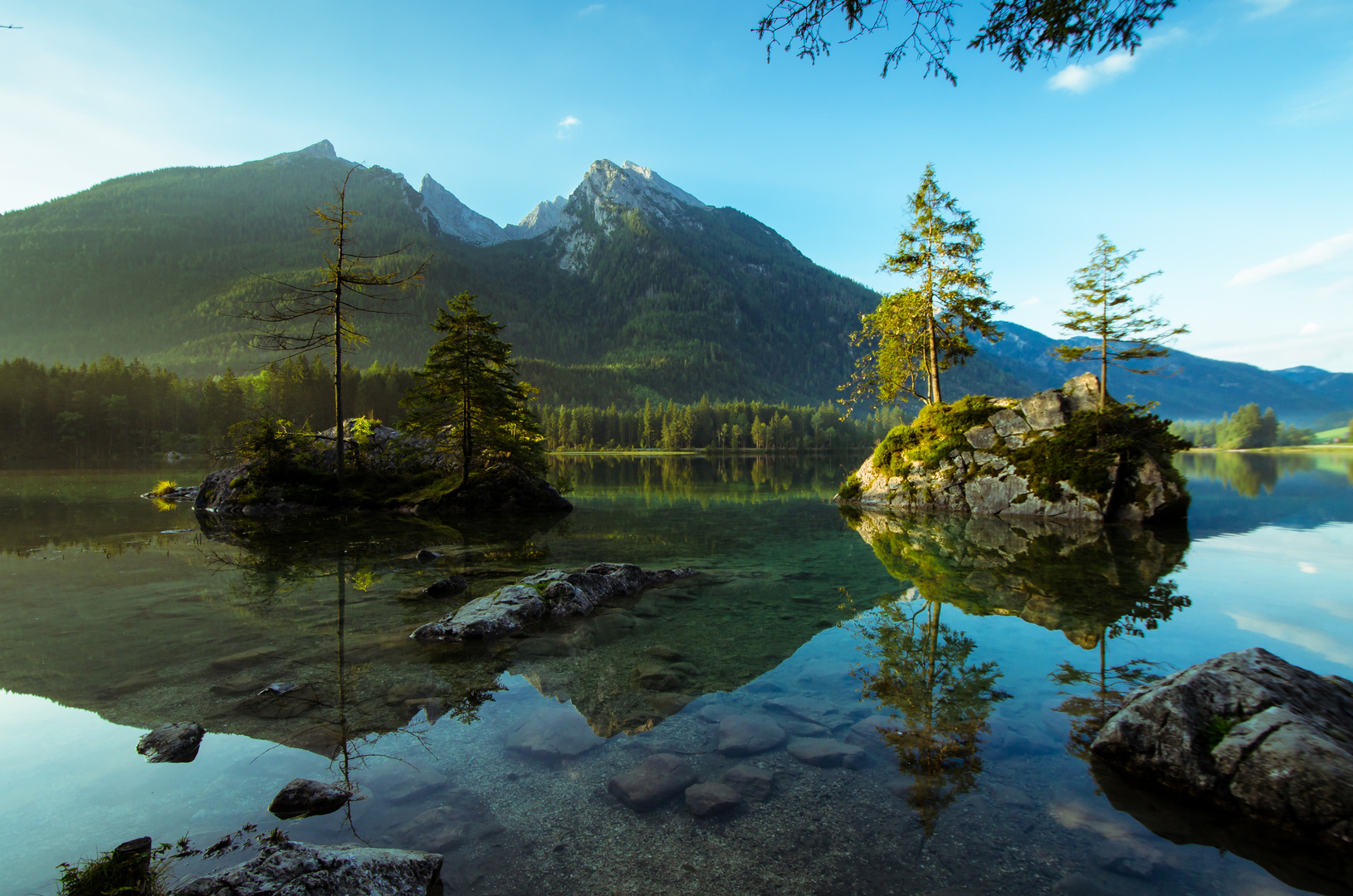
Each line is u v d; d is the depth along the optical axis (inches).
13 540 637.9
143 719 215.6
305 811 157.2
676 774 177.8
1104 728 190.5
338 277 955.3
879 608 381.4
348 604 382.6
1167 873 134.3
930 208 1120.8
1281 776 154.7
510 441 1000.2
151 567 498.6
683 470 2576.3
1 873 129.0
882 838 147.3
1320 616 350.0
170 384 4045.3
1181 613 358.3
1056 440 887.1
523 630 336.5
